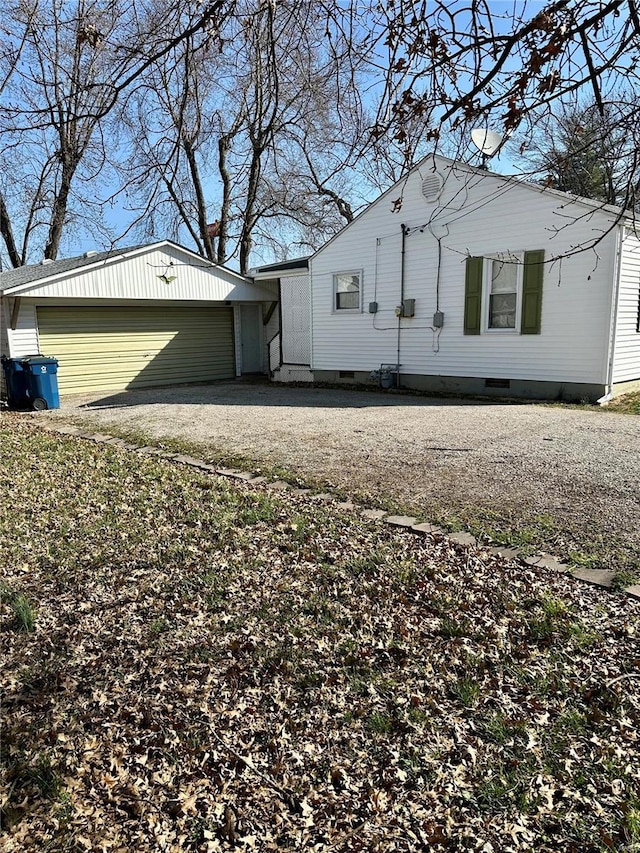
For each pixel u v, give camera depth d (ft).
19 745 7.86
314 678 8.98
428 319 39.60
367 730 7.89
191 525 15.33
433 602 10.98
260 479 19.25
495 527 14.28
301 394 40.93
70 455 23.52
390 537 14.05
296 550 13.52
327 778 7.15
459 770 7.13
